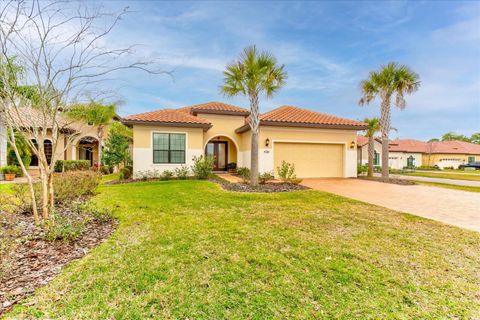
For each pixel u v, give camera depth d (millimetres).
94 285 3389
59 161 17953
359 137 36250
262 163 16344
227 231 5648
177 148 16422
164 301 3084
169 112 18016
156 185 12594
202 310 2932
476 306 3043
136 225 6055
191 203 8523
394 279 3631
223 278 3611
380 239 5234
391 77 16062
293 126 16719
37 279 3529
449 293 3316
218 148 22078
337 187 13000
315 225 6168
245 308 2967
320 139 17344
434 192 11633
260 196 9906
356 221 6551
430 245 4926
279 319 2793
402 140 45812
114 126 21062
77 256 4320
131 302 3055
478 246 4902
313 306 3016
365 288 3404
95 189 10578
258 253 4469
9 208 6707
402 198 10023
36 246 4707
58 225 5191
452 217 7133
